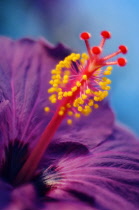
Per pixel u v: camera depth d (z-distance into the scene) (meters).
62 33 0.51
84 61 0.26
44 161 0.28
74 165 0.28
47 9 0.51
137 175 0.27
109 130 0.30
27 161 0.26
